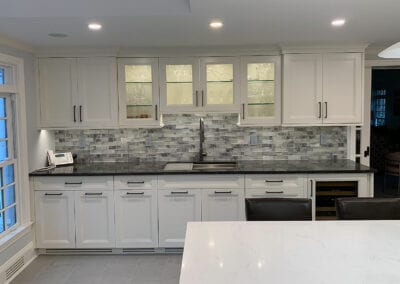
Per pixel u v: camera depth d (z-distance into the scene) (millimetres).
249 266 1651
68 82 3963
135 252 3859
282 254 1790
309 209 2518
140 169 3848
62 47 3797
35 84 3930
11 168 3559
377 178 7234
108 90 3982
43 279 3285
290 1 2330
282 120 3992
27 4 2611
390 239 1995
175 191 3738
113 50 3895
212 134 4344
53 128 3996
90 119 4016
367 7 2475
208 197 3750
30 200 3752
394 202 2537
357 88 3914
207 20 2791
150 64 3977
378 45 3951
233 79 3982
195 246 1901
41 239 3797
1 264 3178
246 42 3680
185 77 4023
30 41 3494
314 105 3949
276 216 2518
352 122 3945
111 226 3781
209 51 3936
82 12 2609
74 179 3742
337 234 2080
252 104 4039
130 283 3189
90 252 3855
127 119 4035
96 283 3197
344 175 3676
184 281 1507
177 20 2783
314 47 3857
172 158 4387
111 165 4168
